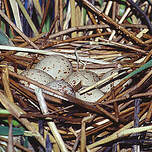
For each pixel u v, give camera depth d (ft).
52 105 2.14
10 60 2.34
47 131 2.09
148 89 2.23
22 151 2.08
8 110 2.03
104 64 2.42
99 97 2.26
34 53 2.44
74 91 2.23
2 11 2.46
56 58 2.37
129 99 2.17
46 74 2.30
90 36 2.49
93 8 2.44
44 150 2.08
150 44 2.45
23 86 2.15
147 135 2.17
